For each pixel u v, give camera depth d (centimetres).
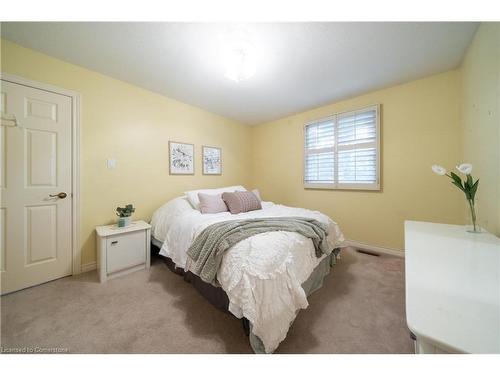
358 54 185
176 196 292
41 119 184
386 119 256
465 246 103
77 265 206
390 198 256
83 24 150
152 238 250
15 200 173
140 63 200
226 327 133
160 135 273
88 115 212
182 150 297
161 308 154
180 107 295
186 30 155
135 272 215
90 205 215
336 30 154
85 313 147
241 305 111
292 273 127
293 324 136
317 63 199
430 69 212
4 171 168
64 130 197
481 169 152
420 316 51
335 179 299
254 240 131
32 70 179
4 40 165
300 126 343
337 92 265
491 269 77
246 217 204
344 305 157
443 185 222
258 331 105
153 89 257
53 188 192
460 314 51
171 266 220
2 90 166
